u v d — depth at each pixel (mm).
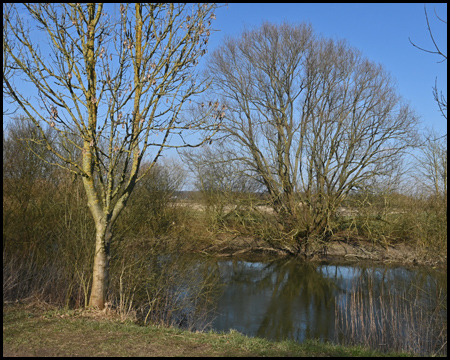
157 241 15914
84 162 7980
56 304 8945
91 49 7547
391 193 23578
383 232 23328
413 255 22250
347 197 24062
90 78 7602
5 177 13766
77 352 5402
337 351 6238
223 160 24625
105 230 8055
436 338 9938
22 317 7082
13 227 12492
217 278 17656
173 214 22297
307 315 13695
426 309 11992
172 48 7945
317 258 23594
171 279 12633
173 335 6652
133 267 11828
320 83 25297
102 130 7934
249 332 11859
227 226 25047
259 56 25641
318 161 24906
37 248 12383
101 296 8102
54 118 7180
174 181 23156
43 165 14680
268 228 24484
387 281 18188
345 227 24547
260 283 18453
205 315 12773
